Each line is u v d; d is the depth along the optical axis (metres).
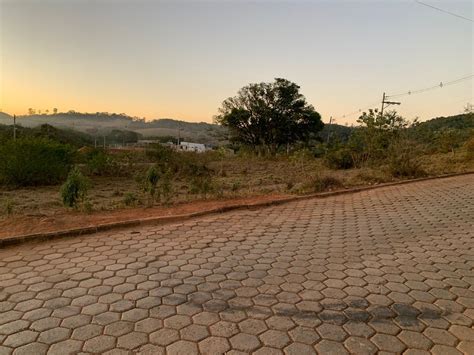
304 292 3.01
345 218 5.81
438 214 6.04
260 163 19.38
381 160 12.40
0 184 10.27
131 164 14.12
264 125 37.47
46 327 2.41
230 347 2.19
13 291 2.98
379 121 12.02
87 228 4.70
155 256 3.88
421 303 2.82
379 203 7.09
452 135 18.25
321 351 2.16
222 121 37.69
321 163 16.78
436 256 3.95
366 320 2.55
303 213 6.19
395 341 2.28
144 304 2.76
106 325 2.44
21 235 4.32
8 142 10.44
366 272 3.48
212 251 4.08
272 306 2.75
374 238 4.66
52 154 11.18
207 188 7.99
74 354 2.10
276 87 36.16
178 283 3.18
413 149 11.74
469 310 2.71
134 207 6.27
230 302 2.81
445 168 12.90
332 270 3.53
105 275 3.34
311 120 37.97
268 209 6.51
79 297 2.88
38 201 7.59
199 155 18.36
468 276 3.38
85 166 13.65
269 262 3.74
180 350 2.15
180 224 5.30
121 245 4.25
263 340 2.28
